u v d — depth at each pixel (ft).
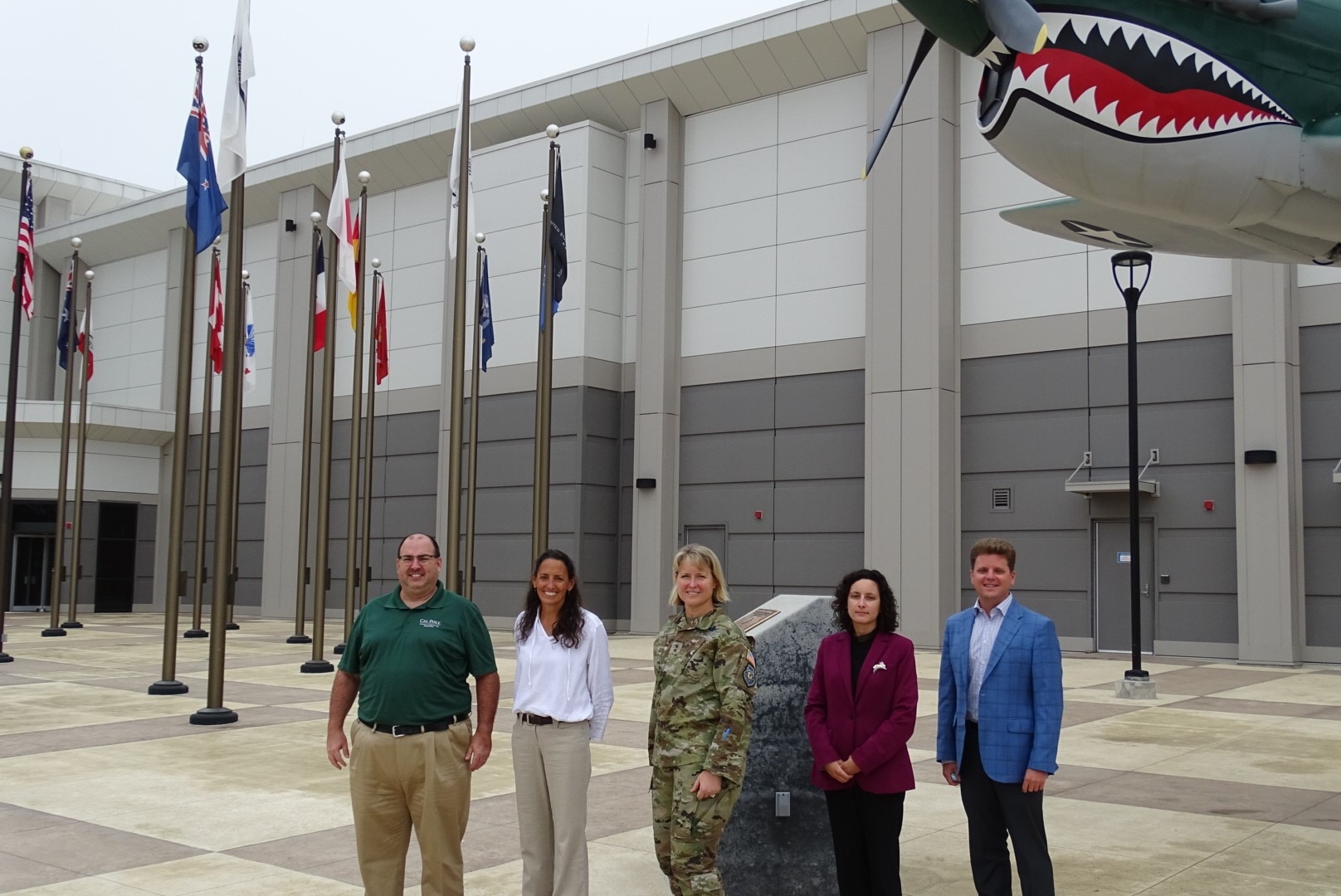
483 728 18.95
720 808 17.48
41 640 89.20
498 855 24.35
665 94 97.60
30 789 31.42
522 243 103.55
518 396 102.58
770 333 92.84
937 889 21.90
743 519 92.89
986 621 19.17
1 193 152.46
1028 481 80.84
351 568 70.54
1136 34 24.76
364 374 117.70
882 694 18.65
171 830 26.63
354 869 23.32
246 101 45.98
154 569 139.54
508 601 101.91
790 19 89.45
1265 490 71.26
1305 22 25.88
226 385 45.52
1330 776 33.99
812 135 91.91
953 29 25.14
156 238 144.97
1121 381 77.97
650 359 96.68
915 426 81.71
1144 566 76.84
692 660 17.90
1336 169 26.17
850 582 19.12
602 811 28.71
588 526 97.96
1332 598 70.79
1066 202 32.09
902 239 83.61
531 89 103.76
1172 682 60.80
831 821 19.13
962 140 85.20
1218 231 28.48
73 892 21.56
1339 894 21.58
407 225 116.16
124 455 138.00
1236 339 72.95
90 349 107.86
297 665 68.39
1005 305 82.69
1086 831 26.78
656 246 97.09
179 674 62.08
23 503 136.56
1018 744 18.33
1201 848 25.16
